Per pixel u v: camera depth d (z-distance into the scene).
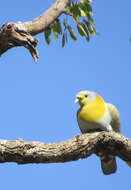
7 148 7.11
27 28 7.17
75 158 7.72
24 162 7.40
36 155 7.29
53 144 7.55
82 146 7.66
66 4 7.71
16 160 7.30
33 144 7.34
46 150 7.37
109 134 7.96
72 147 7.58
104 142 7.95
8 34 6.86
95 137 7.89
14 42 7.04
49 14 7.45
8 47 7.06
